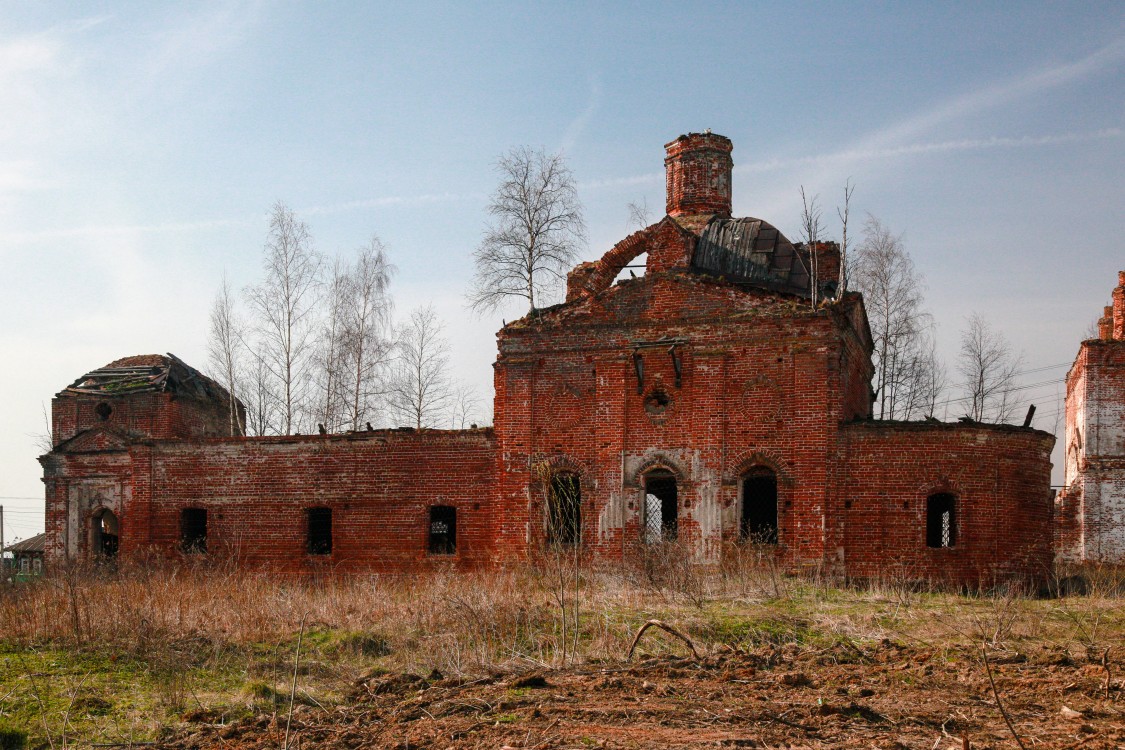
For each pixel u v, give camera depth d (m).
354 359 42.22
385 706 13.92
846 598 21.89
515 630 18.28
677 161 34.22
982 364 47.16
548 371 28.89
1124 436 36.31
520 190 38.94
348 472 30.69
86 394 37.06
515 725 12.12
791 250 30.75
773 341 27.17
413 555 29.80
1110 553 35.94
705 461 27.33
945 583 25.41
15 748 12.88
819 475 26.38
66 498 34.84
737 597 21.81
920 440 26.00
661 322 28.06
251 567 31.16
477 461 29.64
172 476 32.34
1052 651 15.65
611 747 11.08
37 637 17.70
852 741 11.13
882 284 40.97
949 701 12.85
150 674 15.91
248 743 12.54
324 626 19.64
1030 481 26.53
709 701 13.02
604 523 27.84
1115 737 11.02
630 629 18.34
